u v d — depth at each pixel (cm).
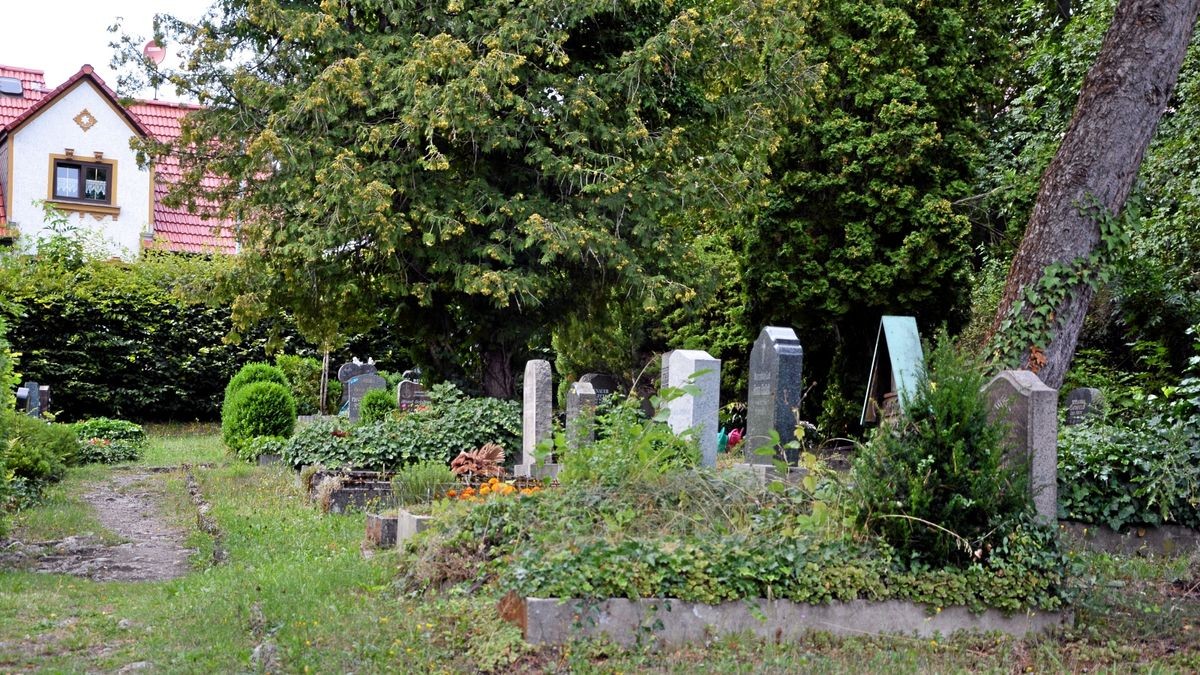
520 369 2462
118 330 3109
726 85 2370
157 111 3841
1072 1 2728
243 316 2189
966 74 2322
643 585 793
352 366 3203
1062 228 1361
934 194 2278
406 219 2038
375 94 2027
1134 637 844
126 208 3553
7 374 1359
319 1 2156
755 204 2211
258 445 2114
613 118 2134
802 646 794
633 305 2219
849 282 2289
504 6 2050
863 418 1560
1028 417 906
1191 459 1208
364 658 754
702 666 736
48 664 747
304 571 1023
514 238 2012
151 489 1803
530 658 746
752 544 843
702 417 1415
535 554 827
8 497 1388
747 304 2467
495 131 1989
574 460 986
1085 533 1180
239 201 2142
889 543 860
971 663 774
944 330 929
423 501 1416
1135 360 2252
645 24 2212
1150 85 1348
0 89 3650
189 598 944
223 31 2200
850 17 2316
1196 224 1919
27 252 3225
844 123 2294
